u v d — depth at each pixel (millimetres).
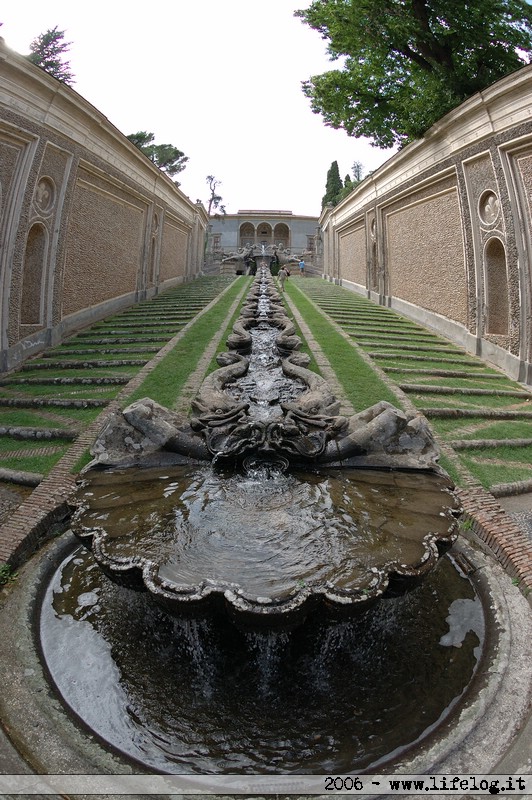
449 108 12734
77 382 8789
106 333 12664
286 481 4613
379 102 16422
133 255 17531
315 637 3320
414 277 15523
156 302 18125
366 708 3008
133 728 2859
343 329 12555
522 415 7895
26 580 4148
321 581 3107
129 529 3719
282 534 3717
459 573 4375
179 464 4938
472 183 11508
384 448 5020
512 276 10062
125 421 5160
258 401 6840
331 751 2738
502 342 10688
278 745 2775
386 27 13164
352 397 7367
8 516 5031
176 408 6887
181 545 3541
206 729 2867
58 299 11906
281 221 50875
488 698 2992
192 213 27562
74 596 3984
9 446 6609
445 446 6414
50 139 10727
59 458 6105
